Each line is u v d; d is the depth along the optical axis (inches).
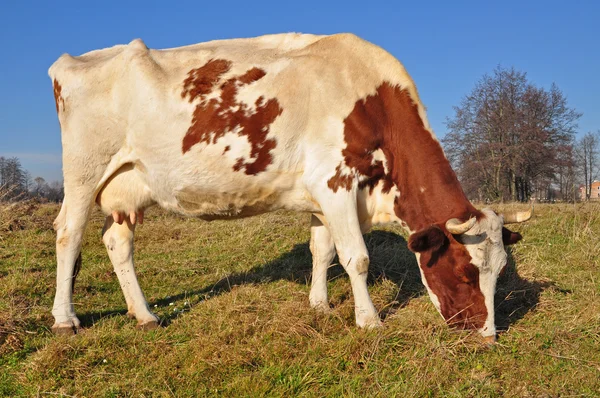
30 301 211.8
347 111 182.5
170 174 194.5
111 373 149.9
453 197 180.2
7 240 321.1
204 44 211.5
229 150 186.2
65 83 199.2
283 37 204.4
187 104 188.4
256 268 263.7
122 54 196.7
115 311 210.7
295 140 184.5
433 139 186.7
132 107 193.0
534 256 246.1
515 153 1378.0
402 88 188.1
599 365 147.4
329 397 133.5
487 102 1425.9
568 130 1449.3
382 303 196.4
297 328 167.2
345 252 181.2
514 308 193.9
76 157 197.9
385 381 138.8
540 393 133.5
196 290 235.6
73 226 197.3
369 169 185.5
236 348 156.2
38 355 159.8
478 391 134.0
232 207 199.0
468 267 168.1
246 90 185.9
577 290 205.6
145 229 346.3
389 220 195.3
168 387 139.3
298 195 192.7
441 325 168.6
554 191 1530.5
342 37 195.6
